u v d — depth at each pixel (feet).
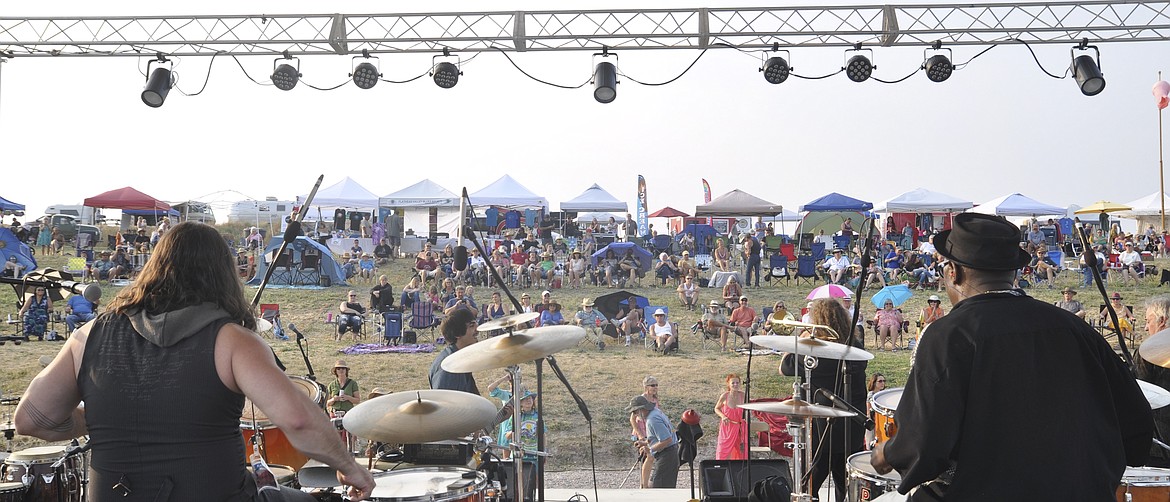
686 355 49.90
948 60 36.42
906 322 52.24
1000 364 7.70
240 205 90.68
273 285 69.72
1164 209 87.15
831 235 85.81
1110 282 70.49
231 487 7.45
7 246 65.31
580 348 52.13
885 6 36.47
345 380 27.53
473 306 57.00
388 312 53.72
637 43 37.40
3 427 14.65
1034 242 78.64
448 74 37.01
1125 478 11.25
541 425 13.42
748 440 15.20
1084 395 7.74
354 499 8.05
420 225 89.61
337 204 84.43
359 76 37.40
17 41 36.29
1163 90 48.19
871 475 11.59
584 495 17.75
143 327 7.40
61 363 7.65
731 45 37.24
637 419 23.80
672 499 17.71
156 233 72.49
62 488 12.62
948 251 8.52
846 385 14.29
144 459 7.22
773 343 13.71
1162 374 14.42
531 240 75.36
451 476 11.85
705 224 82.53
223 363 7.36
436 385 16.25
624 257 73.05
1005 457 7.62
